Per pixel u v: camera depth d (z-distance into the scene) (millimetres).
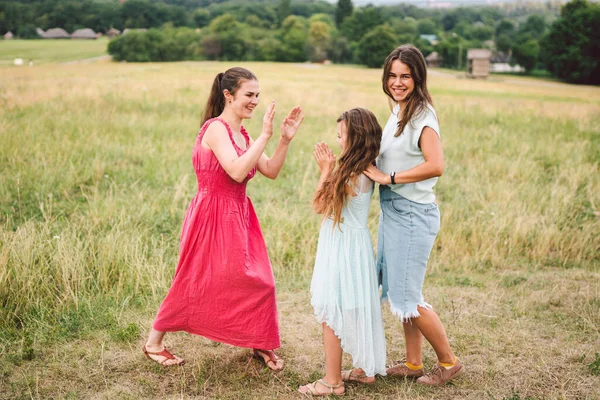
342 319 3049
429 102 3000
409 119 2971
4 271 4086
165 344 3701
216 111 3344
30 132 9273
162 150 9250
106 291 4355
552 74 71812
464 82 47844
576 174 8312
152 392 3148
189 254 3201
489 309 4328
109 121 11312
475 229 5941
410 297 3098
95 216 5770
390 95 3086
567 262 5578
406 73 2955
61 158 7996
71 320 3895
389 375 3379
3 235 4773
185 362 3475
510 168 8742
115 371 3342
